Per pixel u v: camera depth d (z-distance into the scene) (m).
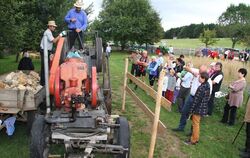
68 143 5.07
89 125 5.16
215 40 56.66
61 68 5.54
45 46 5.24
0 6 11.41
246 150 7.69
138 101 8.09
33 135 5.23
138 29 50.78
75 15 8.56
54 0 18.27
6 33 12.45
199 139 8.42
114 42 53.16
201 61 22.09
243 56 33.78
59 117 5.23
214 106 11.48
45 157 5.43
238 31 52.69
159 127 6.11
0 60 23.91
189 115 9.18
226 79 17.11
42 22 18.50
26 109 6.79
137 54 16.64
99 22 52.00
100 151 5.10
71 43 8.39
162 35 54.28
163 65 14.19
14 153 6.54
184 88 10.70
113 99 12.41
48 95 5.32
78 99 5.07
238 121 10.38
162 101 6.10
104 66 7.99
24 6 17.06
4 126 6.90
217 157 7.30
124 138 5.39
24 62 11.98
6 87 7.28
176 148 7.63
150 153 6.37
